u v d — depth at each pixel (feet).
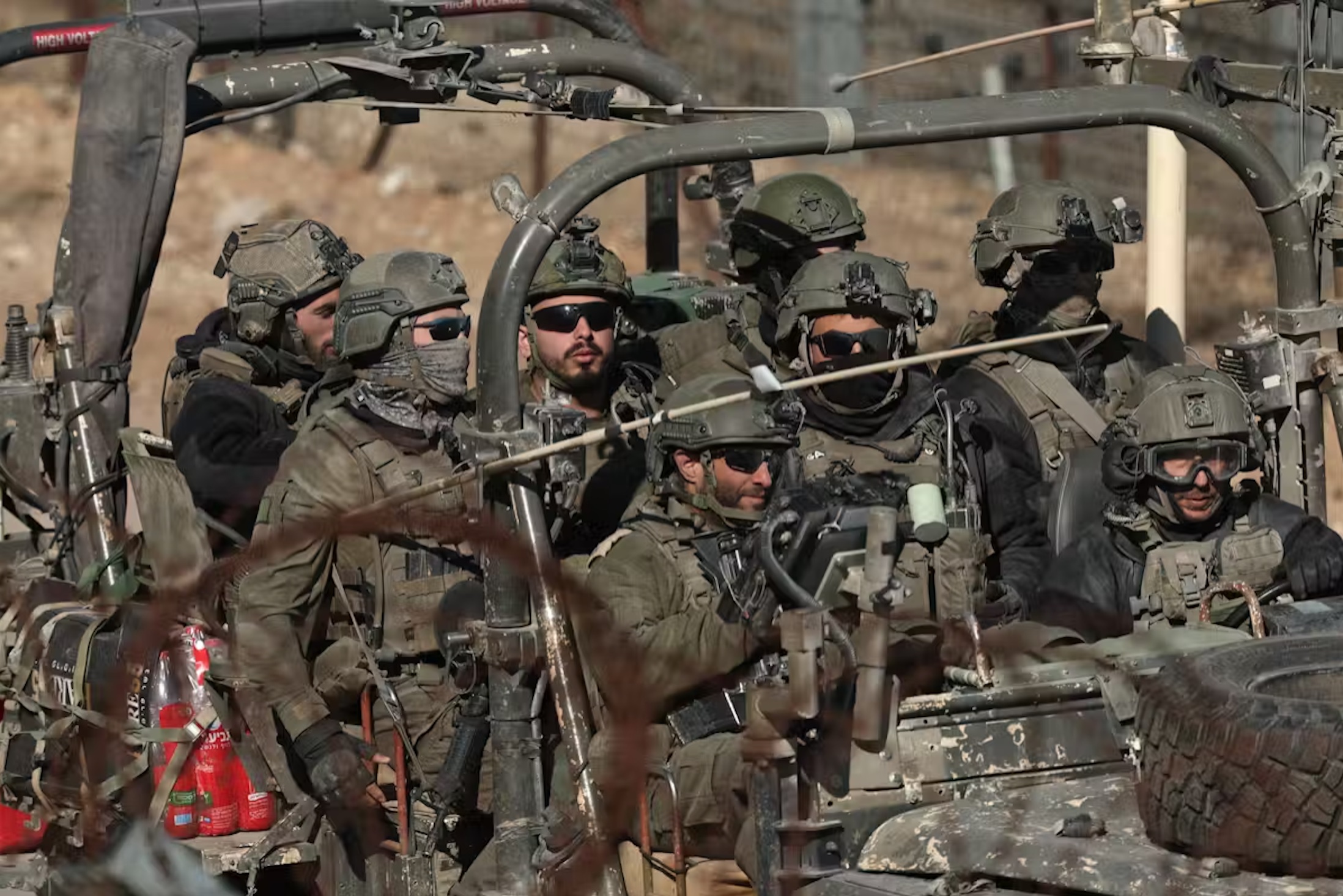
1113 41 79.61
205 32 80.84
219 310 83.35
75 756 67.72
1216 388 64.95
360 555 64.80
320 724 63.31
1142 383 67.31
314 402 75.56
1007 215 82.69
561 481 56.85
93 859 65.98
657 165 58.08
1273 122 148.77
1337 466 151.84
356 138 208.54
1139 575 66.33
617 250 186.80
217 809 66.18
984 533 72.54
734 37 177.47
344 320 66.33
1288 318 71.61
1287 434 72.18
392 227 193.88
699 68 175.42
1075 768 54.19
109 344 77.66
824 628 51.11
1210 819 46.65
